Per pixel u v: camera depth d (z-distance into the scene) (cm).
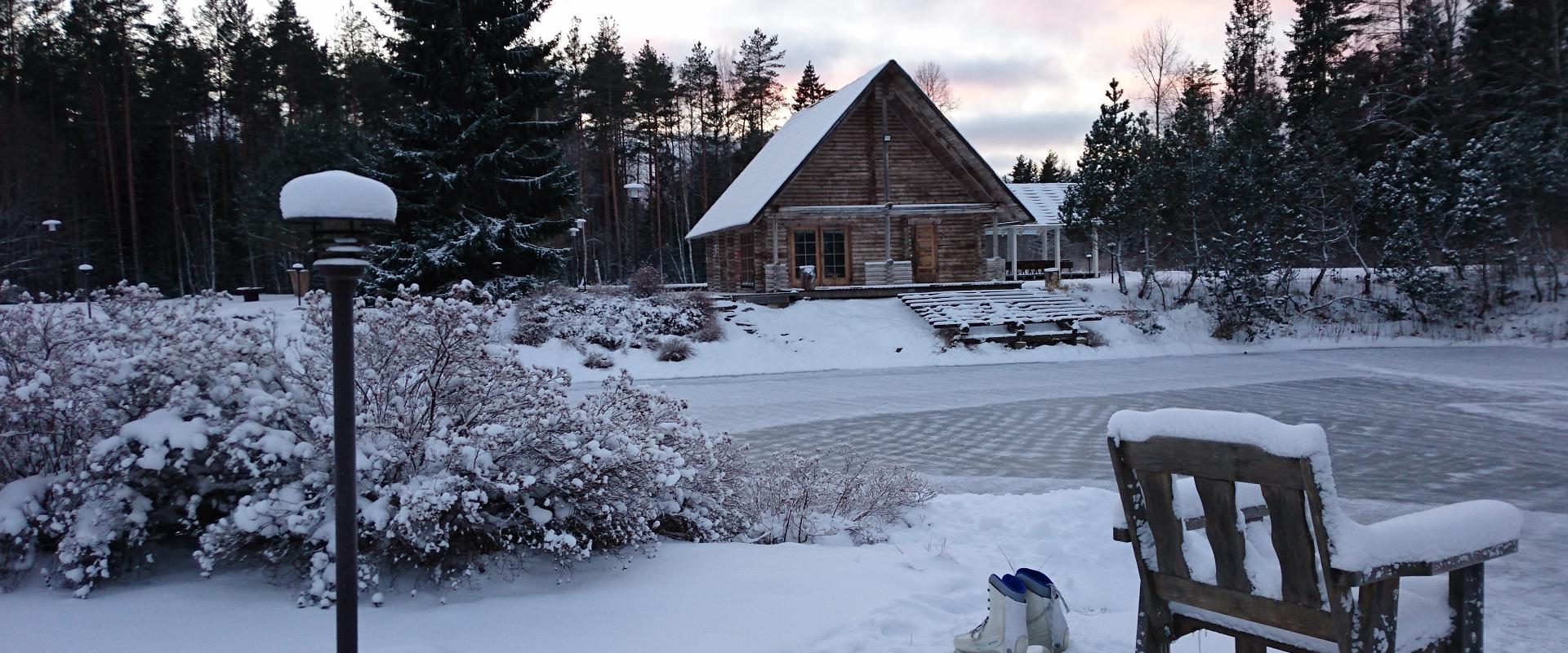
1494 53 3684
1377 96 4122
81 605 461
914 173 3347
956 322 2752
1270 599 278
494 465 507
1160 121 5241
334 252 313
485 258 2752
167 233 5153
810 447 1216
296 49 5225
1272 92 5431
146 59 4834
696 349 2570
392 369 530
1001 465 1073
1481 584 302
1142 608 321
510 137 2883
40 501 510
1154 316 3044
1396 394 1722
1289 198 3222
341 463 323
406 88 2850
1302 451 251
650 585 507
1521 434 1238
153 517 521
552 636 424
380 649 392
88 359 539
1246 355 2694
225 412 518
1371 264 3550
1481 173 2902
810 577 523
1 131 4306
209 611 450
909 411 1592
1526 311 2875
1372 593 263
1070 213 3628
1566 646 445
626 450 522
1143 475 312
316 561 460
